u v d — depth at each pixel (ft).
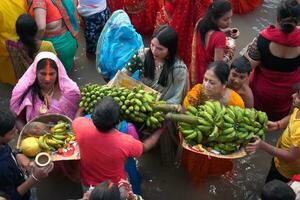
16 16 16.49
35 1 16.43
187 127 13.02
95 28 18.66
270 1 22.86
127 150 11.63
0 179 11.16
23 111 14.26
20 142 12.76
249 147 12.80
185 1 16.99
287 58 14.82
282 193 10.30
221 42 15.08
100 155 11.63
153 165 15.71
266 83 15.83
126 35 16.90
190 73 16.89
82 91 13.96
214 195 15.06
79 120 11.96
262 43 14.84
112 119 11.16
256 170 15.85
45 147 12.44
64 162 13.71
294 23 13.88
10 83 18.01
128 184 12.20
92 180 12.20
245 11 22.12
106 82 17.90
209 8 15.16
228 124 12.84
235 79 14.42
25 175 12.59
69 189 14.83
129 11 19.90
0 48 16.87
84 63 19.60
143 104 13.01
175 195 15.03
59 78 14.05
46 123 13.37
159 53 13.69
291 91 15.83
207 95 13.70
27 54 16.21
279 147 13.47
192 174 15.10
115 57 16.78
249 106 15.19
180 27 17.62
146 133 13.61
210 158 13.98
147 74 14.33
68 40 17.79
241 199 15.03
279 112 16.66
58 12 17.15
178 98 14.39
